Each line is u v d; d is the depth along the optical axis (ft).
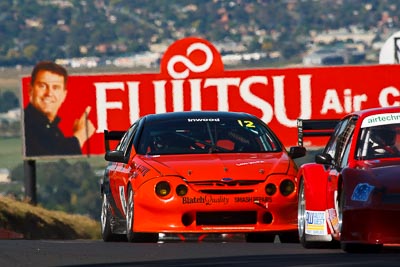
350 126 141.59
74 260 125.90
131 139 173.27
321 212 142.00
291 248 143.13
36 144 396.57
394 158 133.49
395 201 122.83
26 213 348.18
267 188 157.28
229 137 168.86
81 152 396.16
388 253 128.67
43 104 396.57
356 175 128.57
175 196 156.87
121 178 169.58
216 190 156.76
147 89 393.70
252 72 392.06
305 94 391.45
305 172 145.89
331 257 122.52
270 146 168.76
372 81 392.06
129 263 120.57
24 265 121.70
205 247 144.56
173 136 169.17
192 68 393.70
